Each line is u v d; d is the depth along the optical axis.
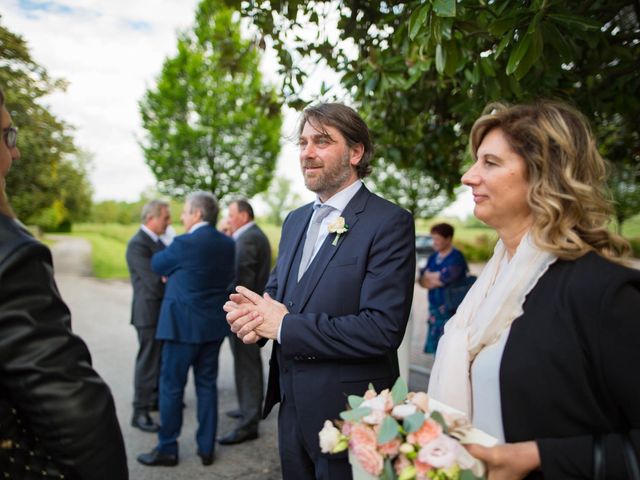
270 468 3.16
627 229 13.16
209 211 3.27
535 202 1.04
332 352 1.63
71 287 12.80
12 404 0.95
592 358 0.93
